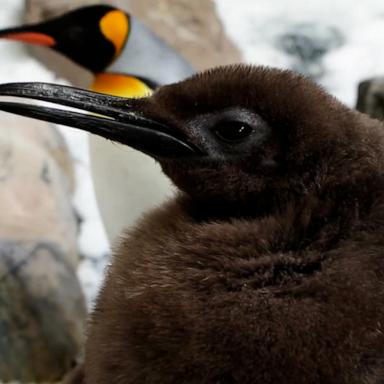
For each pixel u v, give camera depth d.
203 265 1.61
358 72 3.88
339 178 1.62
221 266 1.61
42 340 2.24
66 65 3.52
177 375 1.59
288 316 1.58
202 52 3.76
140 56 2.40
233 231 1.62
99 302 1.65
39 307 2.27
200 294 1.60
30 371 2.21
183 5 3.81
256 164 1.63
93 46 2.43
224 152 1.64
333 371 1.57
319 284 1.58
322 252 1.60
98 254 2.87
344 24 4.13
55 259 2.36
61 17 2.59
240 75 1.65
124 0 3.73
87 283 2.73
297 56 3.98
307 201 1.61
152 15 3.75
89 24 2.46
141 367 1.60
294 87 1.64
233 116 1.64
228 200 1.64
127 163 2.16
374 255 1.59
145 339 1.60
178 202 1.67
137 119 1.67
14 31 2.65
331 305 1.58
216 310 1.59
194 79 1.66
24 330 2.23
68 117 1.68
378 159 1.62
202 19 3.82
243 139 1.64
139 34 2.43
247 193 1.64
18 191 2.62
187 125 1.65
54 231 2.60
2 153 2.68
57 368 2.24
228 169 1.64
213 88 1.65
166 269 1.61
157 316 1.60
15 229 2.45
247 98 1.64
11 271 2.28
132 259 1.64
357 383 1.57
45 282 2.30
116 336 1.61
